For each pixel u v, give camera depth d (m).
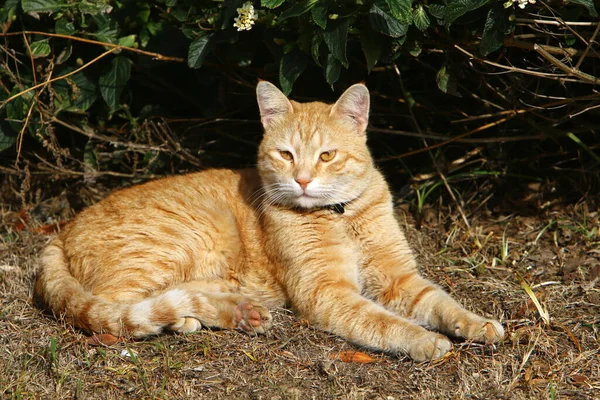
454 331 1.99
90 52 2.26
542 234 2.22
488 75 2.24
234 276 2.10
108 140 2.31
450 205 2.30
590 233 2.20
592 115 2.28
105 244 2.05
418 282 2.06
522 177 2.32
